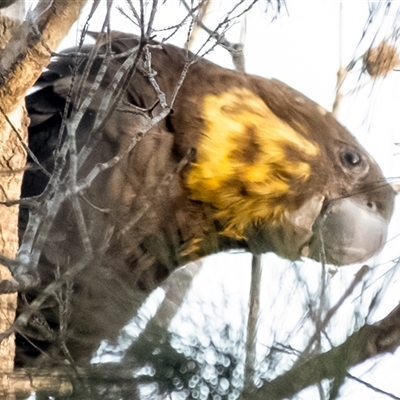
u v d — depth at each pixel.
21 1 5.26
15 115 4.91
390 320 4.12
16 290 3.87
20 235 5.70
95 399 4.00
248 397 3.90
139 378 3.98
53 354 4.25
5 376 4.30
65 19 4.69
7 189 4.88
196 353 3.99
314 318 4.08
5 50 4.79
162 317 4.14
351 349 4.02
